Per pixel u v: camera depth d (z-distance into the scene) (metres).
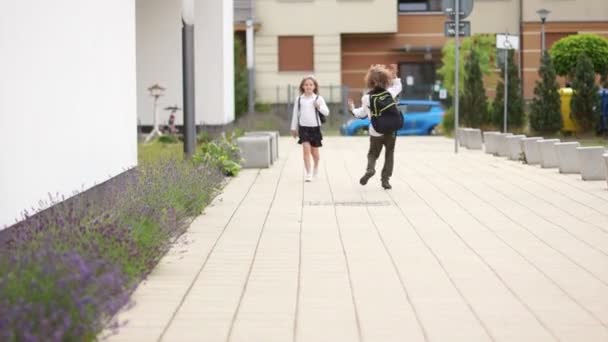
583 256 12.31
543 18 43.69
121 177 17.58
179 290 10.39
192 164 20.38
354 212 16.53
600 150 21.19
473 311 9.49
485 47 49.16
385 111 19.86
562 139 34.78
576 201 17.73
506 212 16.41
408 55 57.12
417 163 26.52
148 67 35.34
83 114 14.80
